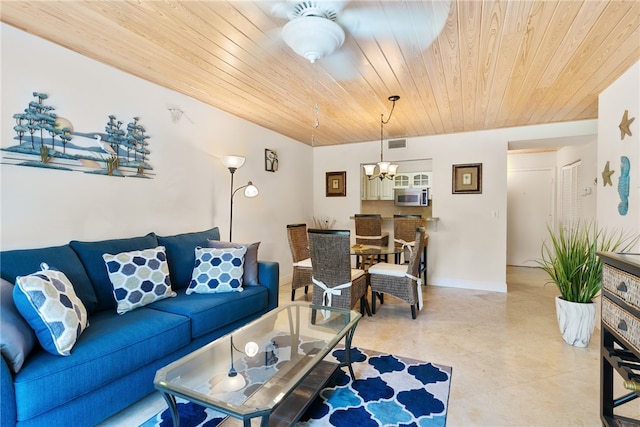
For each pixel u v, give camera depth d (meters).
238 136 3.92
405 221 4.86
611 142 2.84
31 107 2.07
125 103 2.64
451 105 3.44
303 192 5.49
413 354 2.58
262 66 2.51
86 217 2.39
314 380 1.96
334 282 3.15
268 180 4.53
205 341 2.29
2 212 1.96
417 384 2.14
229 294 2.59
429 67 2.49
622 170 2.64
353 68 2.51
